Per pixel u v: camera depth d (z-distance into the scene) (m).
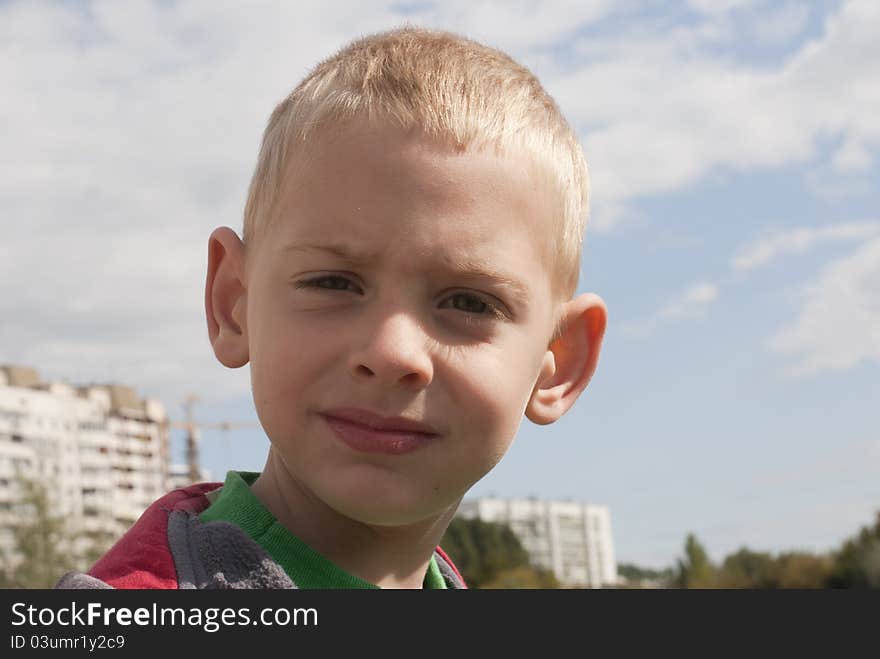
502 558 83.00
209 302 1.89
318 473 1.58
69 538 50.44
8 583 47.56
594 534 141.75
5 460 85.38
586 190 1.99
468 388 1.60
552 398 2.00
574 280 1.97
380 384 1.54
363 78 1.72
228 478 1.87
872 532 74.31
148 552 1.63
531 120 1.79
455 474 1.61
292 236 1.62
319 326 1.58
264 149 1.78
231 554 1.66
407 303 1.58
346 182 1.59
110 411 103.19
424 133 1.61
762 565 87.62
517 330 1.69
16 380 97.12
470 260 1.59
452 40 1.99
